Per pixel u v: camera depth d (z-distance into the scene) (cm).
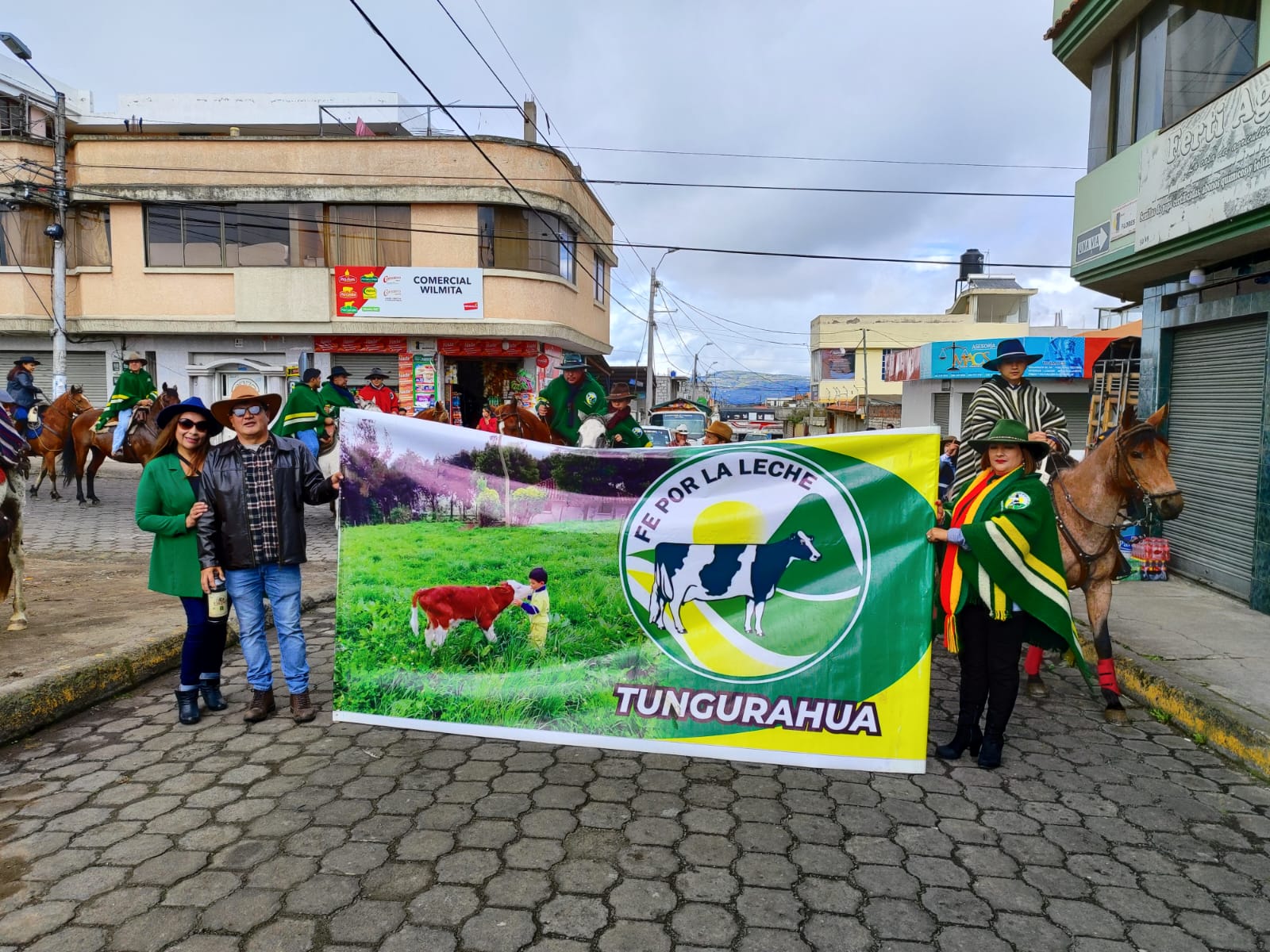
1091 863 344
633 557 437
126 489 1684
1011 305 4712
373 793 394
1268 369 759
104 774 415
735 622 425
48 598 722
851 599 416
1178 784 427
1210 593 835
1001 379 618
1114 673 526
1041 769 441
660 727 431
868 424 3769
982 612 439
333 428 1139
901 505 414
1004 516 421
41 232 2069
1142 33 941
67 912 298
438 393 2150
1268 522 745
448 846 346
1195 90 833
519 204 2075
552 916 298
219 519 464
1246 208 705
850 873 331
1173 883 330
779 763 420
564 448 442
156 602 708
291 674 484
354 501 464
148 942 281
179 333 2070
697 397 7088
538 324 2105
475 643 453
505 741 460
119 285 2070
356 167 2042
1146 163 882
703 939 287
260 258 2078
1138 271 930
